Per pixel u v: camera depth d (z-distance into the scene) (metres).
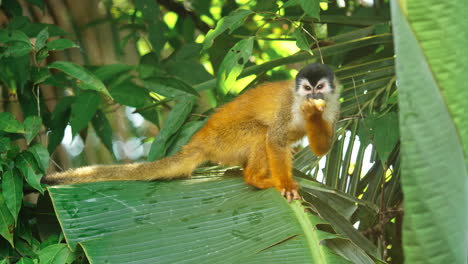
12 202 4.39
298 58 6.05
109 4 8.45
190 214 4.37
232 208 4.38
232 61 5.18
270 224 4.11
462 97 2.04
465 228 2.02
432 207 2.00
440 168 2.01
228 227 4.12
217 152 5.54
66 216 4.25
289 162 5.21
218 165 5.70
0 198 4.48
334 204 5.27
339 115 5.62
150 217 4.33
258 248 3.84
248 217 4.25
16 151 4.55
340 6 7.95
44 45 5.18
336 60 6.62
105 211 4.34
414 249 2.02
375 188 5.77
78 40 7.66
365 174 5.89
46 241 4.74
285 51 9.81
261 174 5.10
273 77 8.06
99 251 3.86
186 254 3.88
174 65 7.17
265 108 5.58
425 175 2.00
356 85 5.95
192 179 5.07
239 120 5.62
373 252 5.01
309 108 5.04
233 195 4.77
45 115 6.24
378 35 6.01
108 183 4.72
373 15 7.10
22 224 4.80
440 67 2.04
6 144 4.62
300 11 6.55
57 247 4.32
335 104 5.50
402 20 1.99
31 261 4.36
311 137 5.13
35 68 5.29
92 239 4.04
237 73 5.28
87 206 4.37
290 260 3.70
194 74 7.14
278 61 6.04
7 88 6.53
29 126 4.71
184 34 8.53
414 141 2.00
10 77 6.02
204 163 6.01
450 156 2.02
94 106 6.02
